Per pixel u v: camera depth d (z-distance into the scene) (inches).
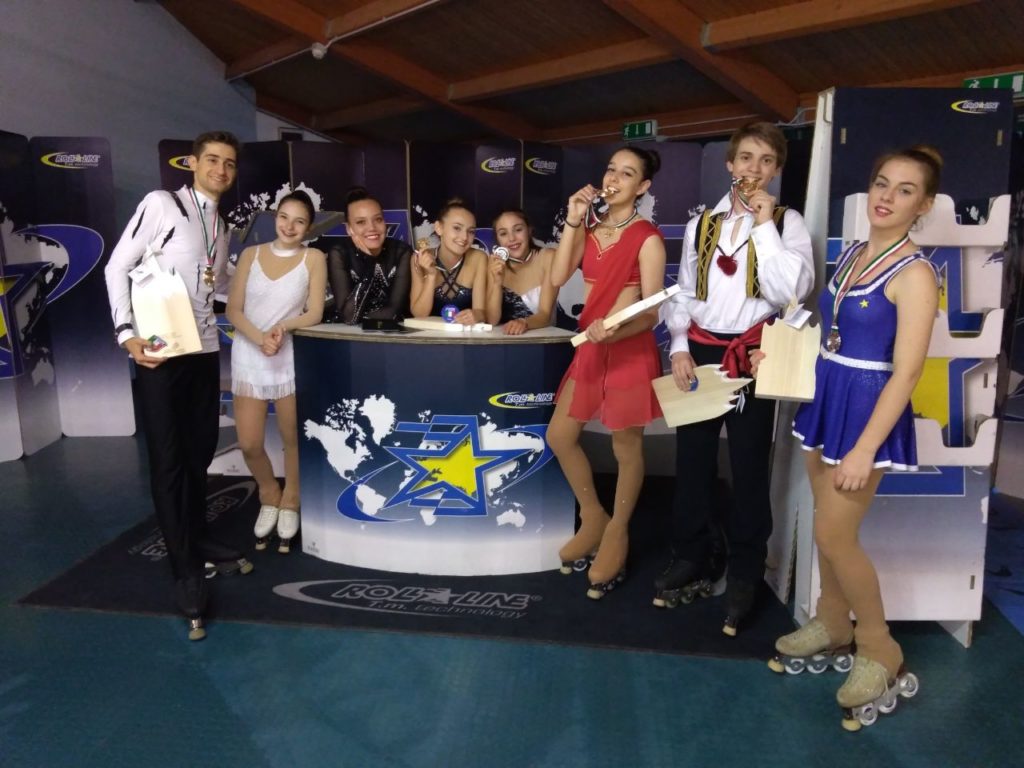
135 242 88.7
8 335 162.4
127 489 145.5
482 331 105.3
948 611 89.0
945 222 80.4
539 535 107.8
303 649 88.0
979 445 83.4
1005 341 145.8
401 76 294.2
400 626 93.0
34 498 140.1
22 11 228.8
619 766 69.1
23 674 82.5
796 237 79.4
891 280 66.8
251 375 110.7
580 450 102.3
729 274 82.9
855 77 233.0
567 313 155.4
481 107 325.1
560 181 160.6
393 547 107.7
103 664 84.6
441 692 80.0
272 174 154.9
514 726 74.5
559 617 95.8
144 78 282.5
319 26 267.4
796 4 197.8
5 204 164.1
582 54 258.4
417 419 102.8
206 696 78.9
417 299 116.8
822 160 89.4
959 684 82.7
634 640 90.4
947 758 70.6
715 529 117.3
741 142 80.7
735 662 86.0
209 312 98.2
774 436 104.2
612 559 100.6
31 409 171.9
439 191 156.9
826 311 73.9
